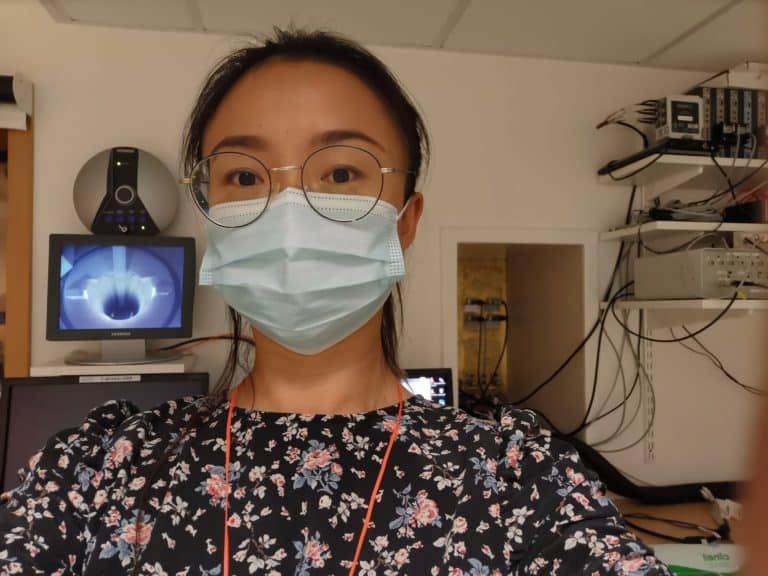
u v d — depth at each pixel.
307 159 0.66
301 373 0.68
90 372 1.30
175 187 1.44
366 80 0.69
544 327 1.88
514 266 2.04
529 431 0.64
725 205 1.62
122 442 0.61
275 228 0.67
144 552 0.54
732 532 0.18
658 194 1.68
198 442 0.62
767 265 1.39
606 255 1.73
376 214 0.69
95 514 0.56
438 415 0.68
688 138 1.49
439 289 1.63
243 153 0.67
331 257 0.67
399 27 1.51
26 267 1.44
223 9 1.41
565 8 1.42
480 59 1.68
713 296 1.37
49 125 1.48
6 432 1.23
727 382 1.77
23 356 1.43
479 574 0.53
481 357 2.05
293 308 0.66
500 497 0.58
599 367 1.70
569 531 0.53
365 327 0.70
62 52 1.49
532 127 1.71
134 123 1.51
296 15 1.44
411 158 0.77
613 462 1.70
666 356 1.75
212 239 0.73
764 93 1.55
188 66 1.53
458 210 1.65
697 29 1.52
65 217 1.48
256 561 0.53
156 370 1.33
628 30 1.53
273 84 0.66
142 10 1.42
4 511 0.55
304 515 0.56
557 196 1.72
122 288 1.35
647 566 0.48
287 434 0.63
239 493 0.57
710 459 1.76
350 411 0.67
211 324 1.53
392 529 0.56
